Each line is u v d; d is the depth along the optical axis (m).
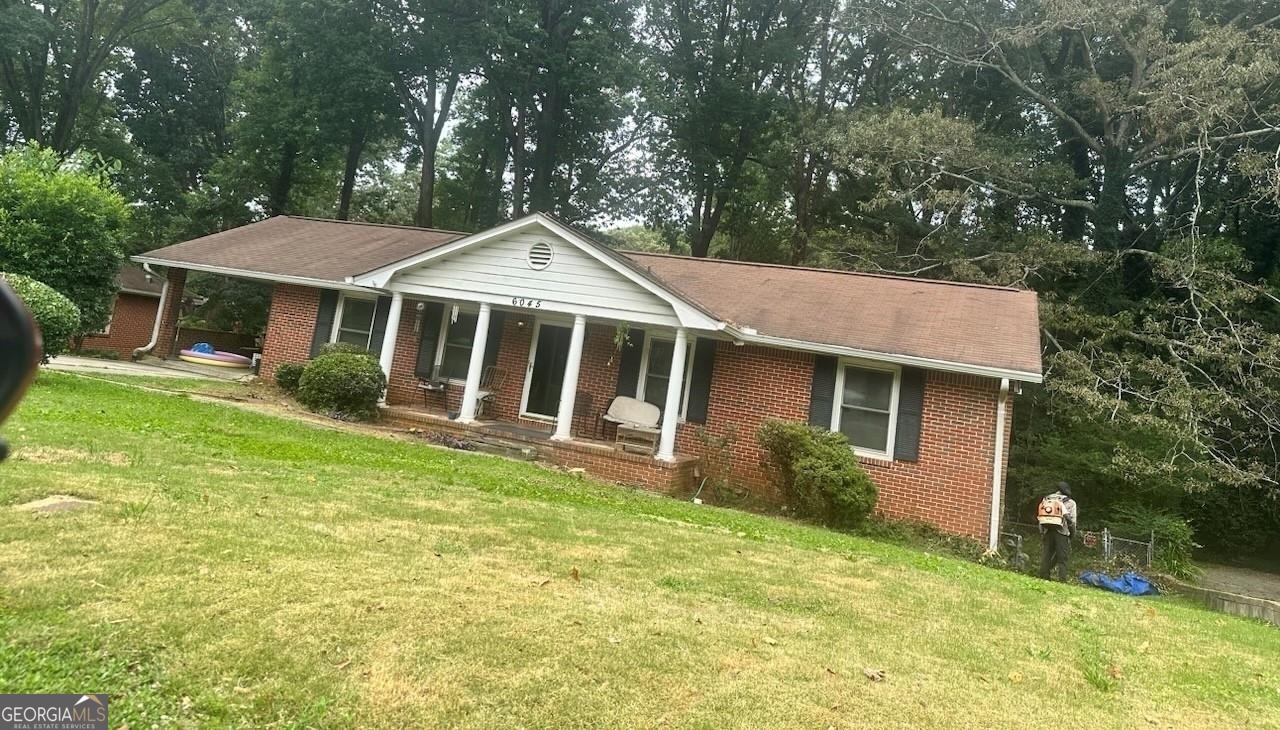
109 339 23.78
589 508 8.64
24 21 28.73
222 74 37.69
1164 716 4.25
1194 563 17.70
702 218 34.75
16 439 6.97
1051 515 11.30
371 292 16.31
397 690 3.27
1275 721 4.41
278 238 19.62
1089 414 16.81
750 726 3.38
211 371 18.97
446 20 27.69
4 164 14.27
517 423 15.27
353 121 28.31
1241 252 19.94
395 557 5.12
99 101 35.53
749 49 31.20
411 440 12.70
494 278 14.02
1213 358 17.77
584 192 32.88
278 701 3.06
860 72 31.89
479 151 36.53
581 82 28.41
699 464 13.66
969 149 21.78
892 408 12.84
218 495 6.09
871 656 4.58
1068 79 24.59
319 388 13.98
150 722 2.79
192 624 3.57
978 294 15.69
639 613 4.72
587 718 3.26
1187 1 22.38
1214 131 20.59
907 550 10.27
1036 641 5.52
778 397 13.48
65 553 4.20
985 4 25.11
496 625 4.12
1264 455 18.00
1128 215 23.42
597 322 14.65
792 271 17.47
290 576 4.38
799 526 10.90
